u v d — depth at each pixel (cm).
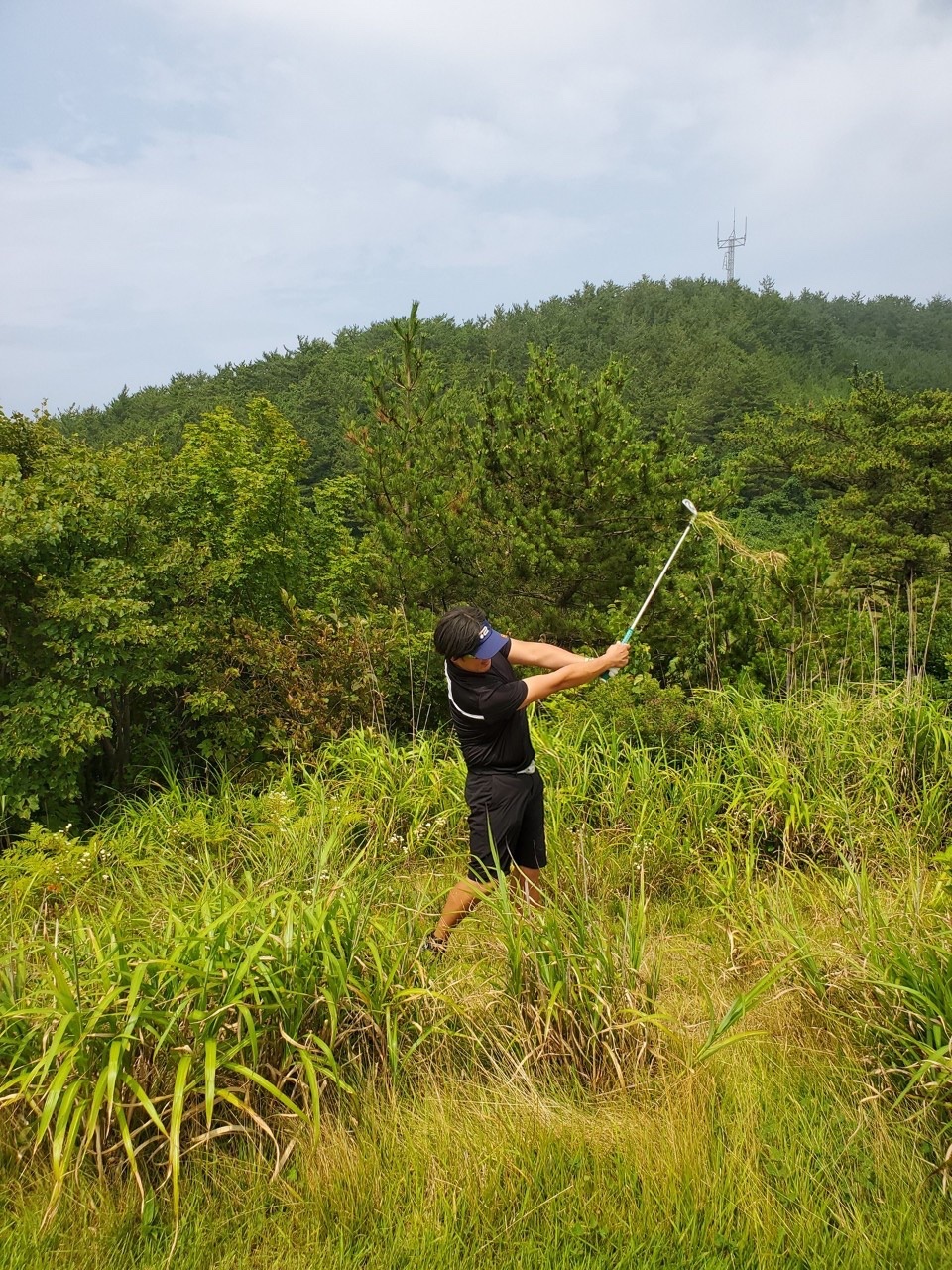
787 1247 231
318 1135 258
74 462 746
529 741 390
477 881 375
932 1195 247
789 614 794
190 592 764
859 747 531
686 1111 276
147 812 532
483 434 1124
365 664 738
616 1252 233
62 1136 238
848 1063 300
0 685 702
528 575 1059
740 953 371
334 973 289
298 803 517
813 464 2402
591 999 310
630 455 1058
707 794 511
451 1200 249
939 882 362
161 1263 231
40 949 323
